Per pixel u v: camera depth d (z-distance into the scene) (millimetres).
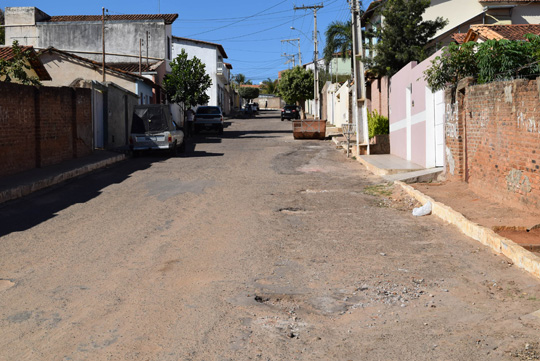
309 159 21688
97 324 5316
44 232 9531
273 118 60594
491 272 6789
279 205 12078
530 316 5156
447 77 13508
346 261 7539
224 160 21328
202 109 36938
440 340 4777
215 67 57594
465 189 12586
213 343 4836
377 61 23891
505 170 10477
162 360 4504
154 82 36094
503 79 12094
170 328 5191
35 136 17000
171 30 45500
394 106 21125
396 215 10820
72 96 19875
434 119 15789
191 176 16828
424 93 16062
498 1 27734
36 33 42438
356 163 20172
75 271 7184
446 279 6617
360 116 22719
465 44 13094
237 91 104250
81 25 42375
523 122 9648
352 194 13484
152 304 5875
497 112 10789
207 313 5590
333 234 9242
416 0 23406
